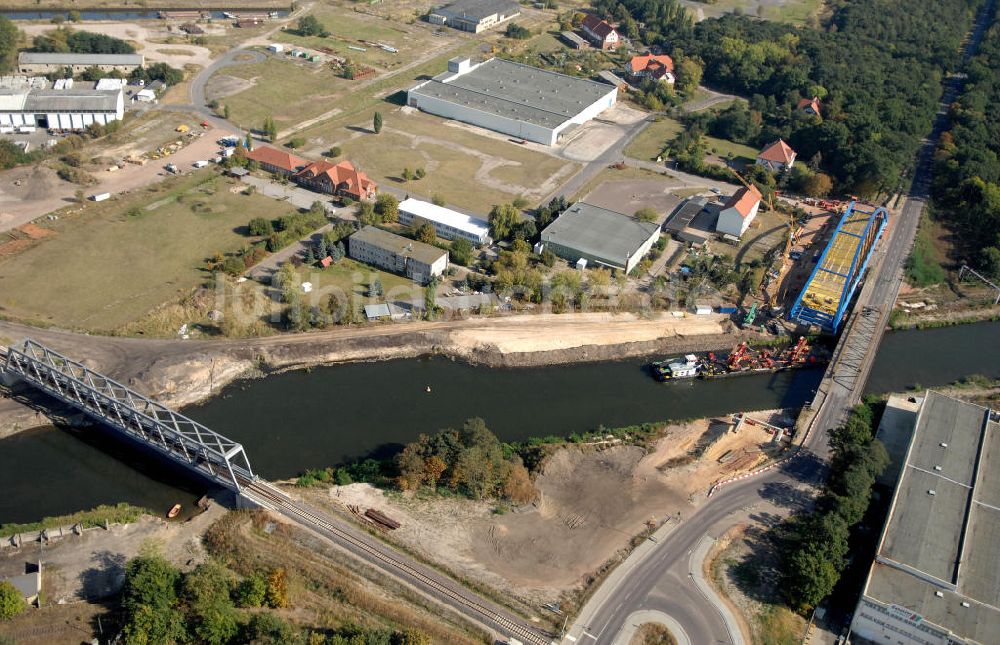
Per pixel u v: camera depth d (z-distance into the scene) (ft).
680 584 452.35
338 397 583.17
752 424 583.17
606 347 652.89
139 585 399.44
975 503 488.85
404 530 472.85
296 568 440.86
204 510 480.23
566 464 531.50
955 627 407.23
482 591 439.63
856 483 492.54
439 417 574.15
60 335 600.39
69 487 492.95
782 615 440.86
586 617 429.38
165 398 560.61
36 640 395.75
